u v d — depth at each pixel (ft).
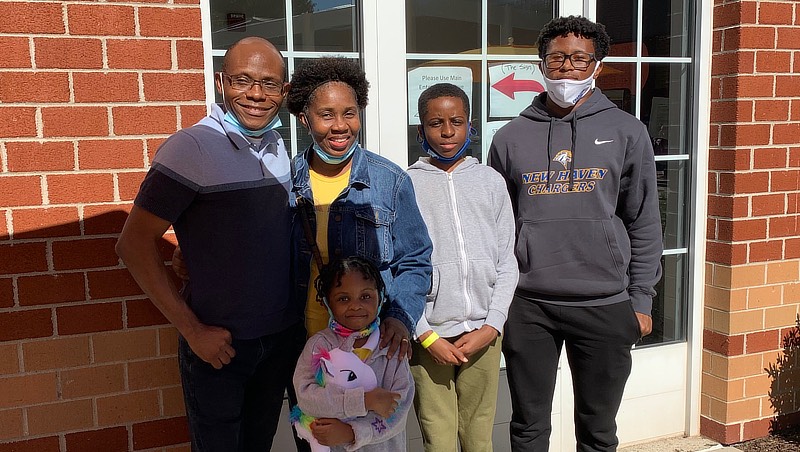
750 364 11.49
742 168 11.00
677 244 11.76
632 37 11.10
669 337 11.89
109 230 7.99
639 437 11.75
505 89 10.61
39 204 7.70
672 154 11.54
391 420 6.81
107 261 8.04
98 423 8.22
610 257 8.01
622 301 8.20
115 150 7.91
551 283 8.08
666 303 11.80
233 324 6.69
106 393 8.21
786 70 11.07
